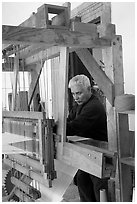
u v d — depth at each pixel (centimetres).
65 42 172
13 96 254
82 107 235
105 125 222
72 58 387
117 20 341
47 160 174
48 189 194
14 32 154
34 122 185
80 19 216
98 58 313
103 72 200
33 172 190
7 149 194
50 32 166
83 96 230
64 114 179
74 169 177
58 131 183
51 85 349
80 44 179
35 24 180
